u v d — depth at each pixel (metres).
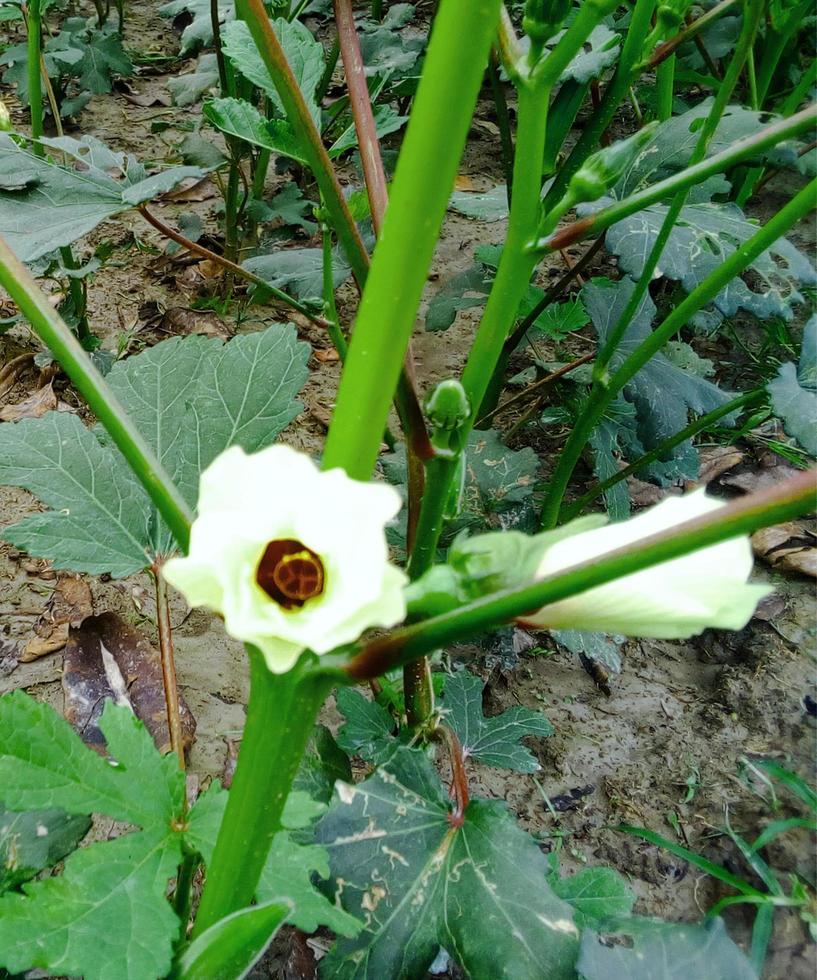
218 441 0.39
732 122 0.51
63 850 0.33
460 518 0.52
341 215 0.34
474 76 0.17
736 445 0.78
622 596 0.18
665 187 0.26
